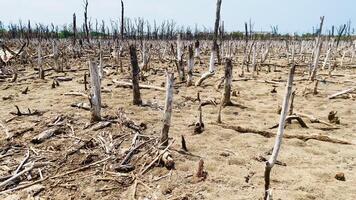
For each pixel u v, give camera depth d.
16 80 15.96
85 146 7.00
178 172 5.96
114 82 14.72
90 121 8.36
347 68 23.45
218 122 8.84
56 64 21.41
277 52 40.16
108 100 11.41
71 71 19.78
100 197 5.27
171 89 6.66
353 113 10.41
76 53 30.19
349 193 5.36
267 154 6.93
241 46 46.69
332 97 12.45
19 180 5.78
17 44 39.56
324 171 6.12
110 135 7.47
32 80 16.08
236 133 8.20
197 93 12.23
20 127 8.22
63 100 11.31
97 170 6.05
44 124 8.29
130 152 6.55
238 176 5.88
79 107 10.09
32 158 6.50
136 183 5.60
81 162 6.34
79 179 5.77
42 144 7.18
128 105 10.66
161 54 31.30
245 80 16.67
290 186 5.56
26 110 9.91
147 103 10.89
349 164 6.55
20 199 5.19
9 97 11.84
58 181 5.70
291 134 8.06
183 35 50.72
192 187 5.48
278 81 16.58
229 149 7.14
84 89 13.65
